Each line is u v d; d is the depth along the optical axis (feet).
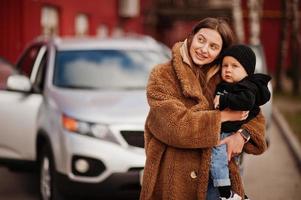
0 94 23.17
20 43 53.47
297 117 48.62
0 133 22.91
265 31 134.41
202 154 9.75
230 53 9.89
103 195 18.94
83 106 20.15
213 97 10.12
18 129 22.50
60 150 19.57
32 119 22.13
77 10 72.79
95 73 23.27
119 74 23.41
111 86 22.72
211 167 9.87
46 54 24.67
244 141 10.05
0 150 23.12
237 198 9.88
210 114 9.53
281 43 78.28
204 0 140.67
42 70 23.99
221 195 9.86
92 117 19.43
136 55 24.66
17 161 22.80
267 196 22.56
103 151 18.81
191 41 10.14
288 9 77.30
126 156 18.78
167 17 131.64
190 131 9.45
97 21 84.89
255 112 10.14
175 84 9.88
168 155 9.89
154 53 25.26
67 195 19.49
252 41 81.51
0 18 52.49
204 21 10.08
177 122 9.46
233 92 9.75
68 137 19.34
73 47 24.50
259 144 10.24
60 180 19.51
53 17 63.82
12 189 23.13
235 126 9.96
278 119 46.26
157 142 9.96
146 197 10.03
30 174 25.77
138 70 23.86
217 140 9.53
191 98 9.79
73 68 23.38
